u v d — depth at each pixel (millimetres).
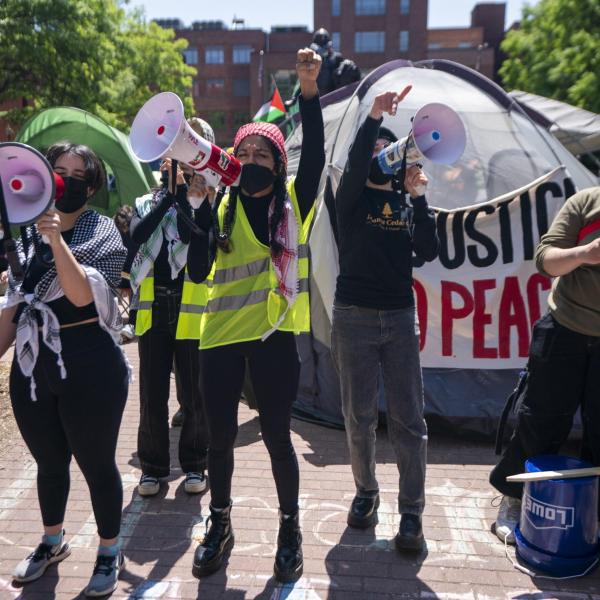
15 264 2203
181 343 3287
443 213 4262
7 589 2592
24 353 2334
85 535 2988
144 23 27188
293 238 2535
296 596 2539
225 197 2682
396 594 2555
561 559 2648
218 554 2684
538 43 19891
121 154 9578
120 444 4148
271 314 2486
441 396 4164
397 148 2541
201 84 58094
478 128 4594
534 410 2852
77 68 17016
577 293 2660
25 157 2014
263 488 3445
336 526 3062
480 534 2996
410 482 2840
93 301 2361
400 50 53375
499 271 4250
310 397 4574
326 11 53375
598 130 8367
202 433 3385
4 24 15539
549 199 4273
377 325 2768
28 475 3656
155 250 3180
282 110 8086
